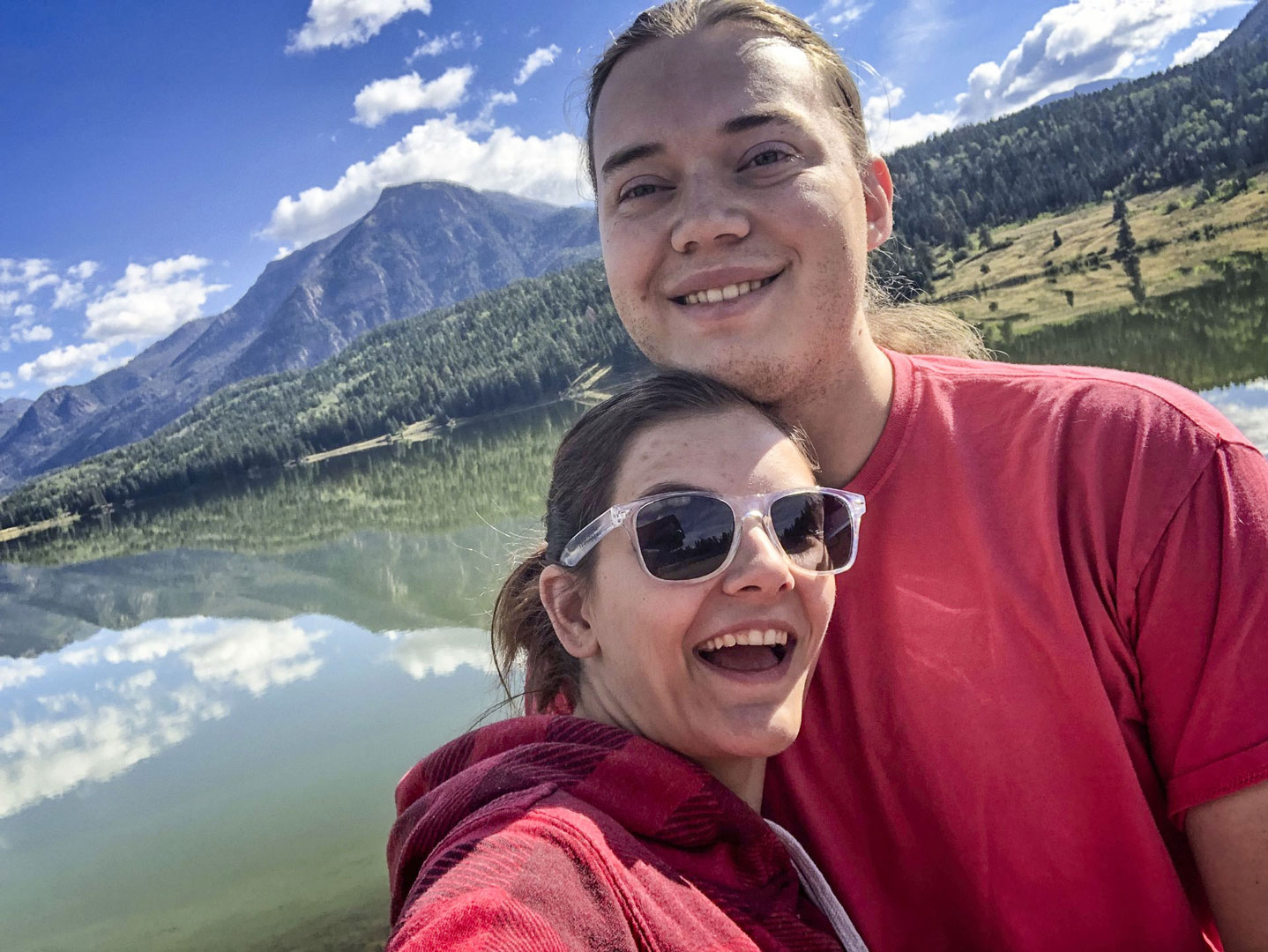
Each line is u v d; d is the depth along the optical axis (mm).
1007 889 535
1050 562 515
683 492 467
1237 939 481
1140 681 504
